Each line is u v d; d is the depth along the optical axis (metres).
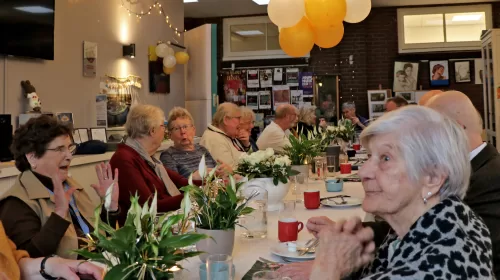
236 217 1.53
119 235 1.04
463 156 1.05
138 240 1.06
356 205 2.43
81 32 4.73
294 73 8.44
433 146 1.04
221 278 1.18
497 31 6.05
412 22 8.23
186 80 7.30
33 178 1.83
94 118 4.92
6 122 3.36
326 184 2.91
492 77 6.21
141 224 1.08
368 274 1.31
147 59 6.13
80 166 3.98
